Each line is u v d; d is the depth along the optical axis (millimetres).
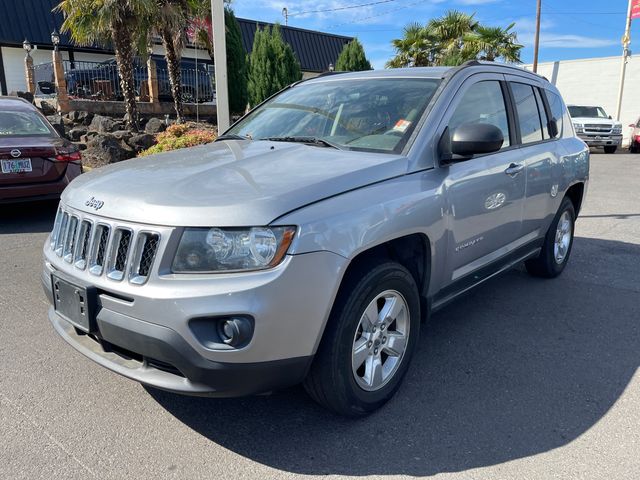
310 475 2551
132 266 2504
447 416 3033
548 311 4590
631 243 6957
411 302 3139
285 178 2742
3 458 2633
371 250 2941
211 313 2340
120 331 2527
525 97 4523
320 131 3707
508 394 3270
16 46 18906
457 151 3215
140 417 3000
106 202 2709
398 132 3338
